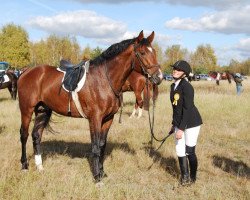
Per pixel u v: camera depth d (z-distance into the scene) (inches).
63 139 355.6
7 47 2107.5
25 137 253.9
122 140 352.2
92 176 241.4
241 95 813.9
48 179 227.8
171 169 263.3
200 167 270.8
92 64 232.5
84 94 226.7
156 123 463.2
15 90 714.8
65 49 2630.4
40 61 2576.3
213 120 499.2
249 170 273.6
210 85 1370.6
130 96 768.9
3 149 300.8
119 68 226.1
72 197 208.1
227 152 323.9
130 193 215.0
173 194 219.3
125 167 262.2
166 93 888.9
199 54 3513.8
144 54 221.3
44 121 261.4
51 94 243.3
